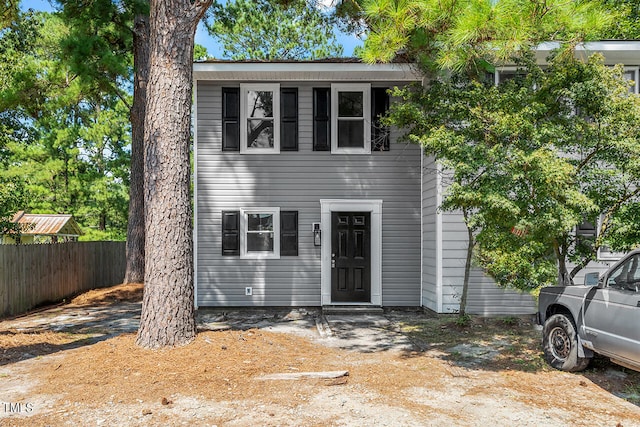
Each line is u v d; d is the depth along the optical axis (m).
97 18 14.22
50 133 23.84
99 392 5.12
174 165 6.71
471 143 7.52
